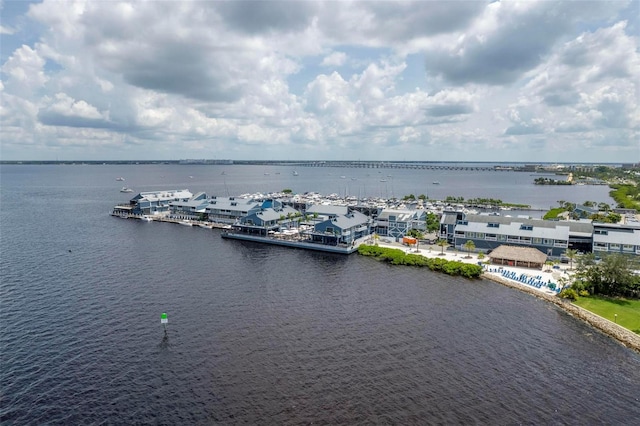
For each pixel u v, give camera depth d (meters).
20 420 56.16
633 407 60.41
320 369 69.06
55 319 87.19
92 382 64.88
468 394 62.72
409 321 88.38
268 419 56.84
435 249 151.25
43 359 71.25
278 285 111.62
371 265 134.00
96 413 57.75
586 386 65.38
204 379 65.94
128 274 119.50
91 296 100.81
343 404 60.03
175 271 123.75
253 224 178.88
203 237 179.38
